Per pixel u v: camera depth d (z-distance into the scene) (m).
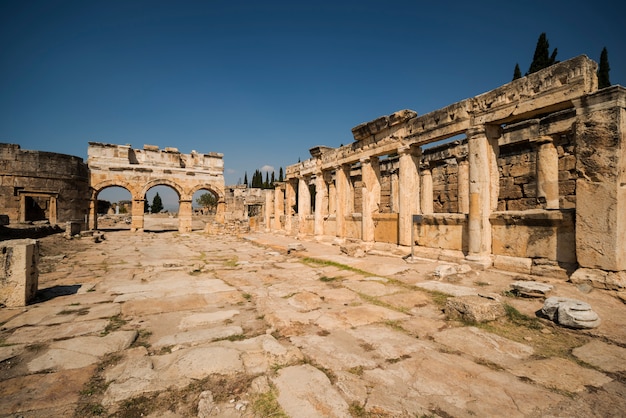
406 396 3.62
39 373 4.16
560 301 5.91
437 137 11.88
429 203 18.88
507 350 4.82
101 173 32.31
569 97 7.88
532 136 14.27
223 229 30.62
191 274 10.98
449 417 3.26
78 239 21.55
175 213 73.94
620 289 6.70
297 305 7.14
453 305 6.31
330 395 3.60
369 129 15.19
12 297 7.02
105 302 7.53
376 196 15.85
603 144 7.19
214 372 4.14
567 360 4.52
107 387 3.83
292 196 25.50
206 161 37.56
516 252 9.22
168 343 5.19
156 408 3.44
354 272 10.44
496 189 10.28
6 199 25.25
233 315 6.64
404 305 7.01
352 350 4.84
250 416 3.28
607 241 7.07
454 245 11.23
